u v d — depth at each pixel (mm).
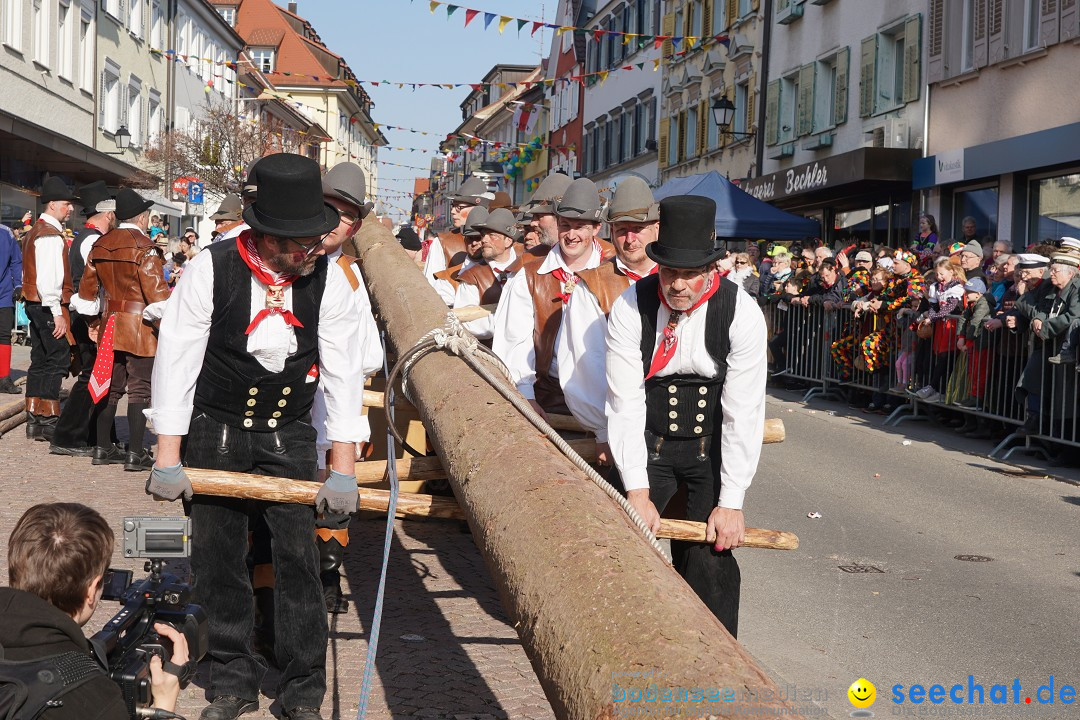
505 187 63594
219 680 4082
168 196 35125
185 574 5770
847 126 23031
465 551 6652
